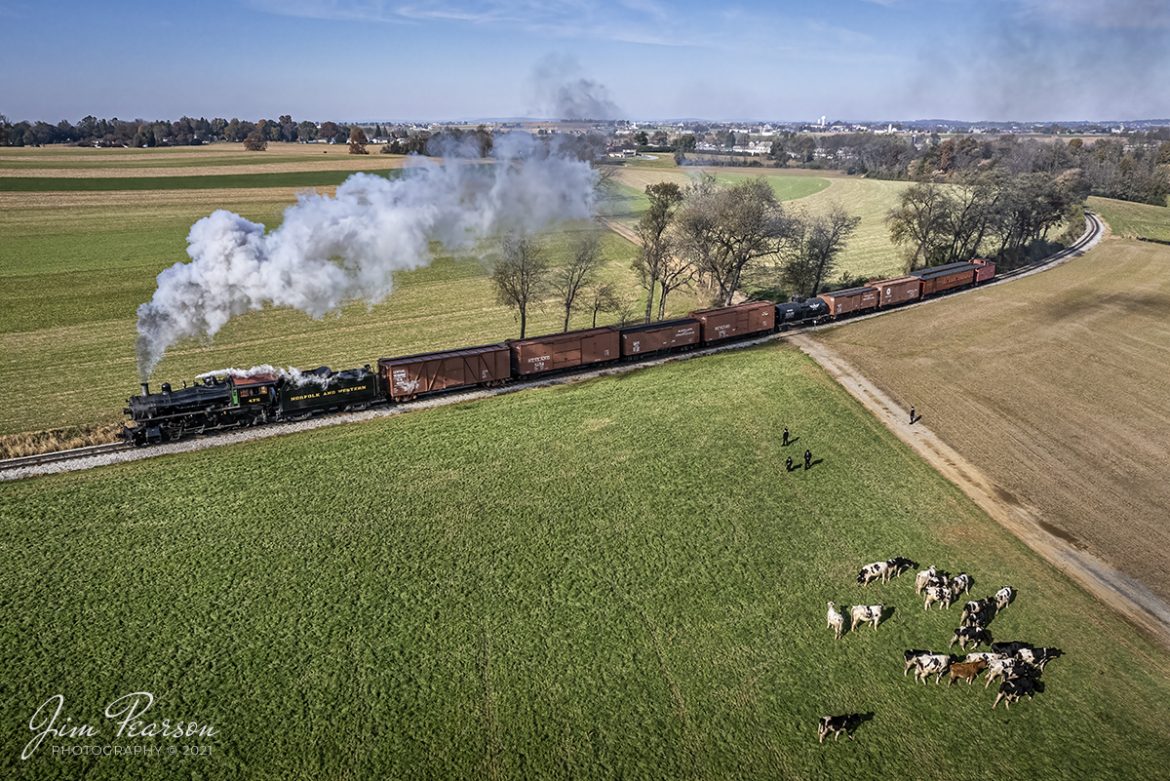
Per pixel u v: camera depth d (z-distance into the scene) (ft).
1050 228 355.15
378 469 123.75
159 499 113.50
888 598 96.02
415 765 70.74
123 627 86.43
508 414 147.13
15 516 108.58
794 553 104.37
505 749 72.64
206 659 82.17
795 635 88.89
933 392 162.71
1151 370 176.14
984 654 83.30
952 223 272.31
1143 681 83.05
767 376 167.73
